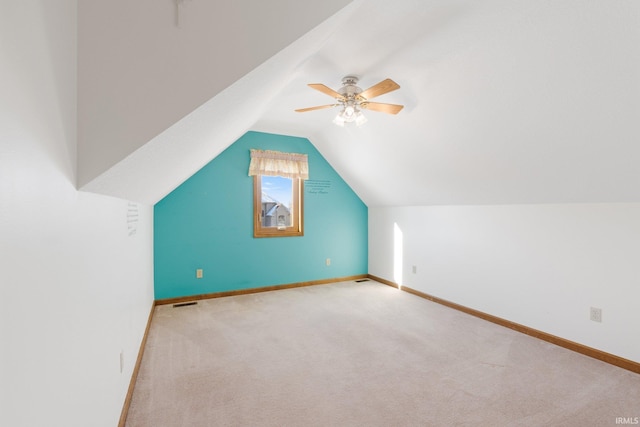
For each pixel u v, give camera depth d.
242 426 1.59
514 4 1.45
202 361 2.26
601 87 1.58
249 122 2.89
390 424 1.61
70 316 0.93
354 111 2.33
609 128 1.74
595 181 2.14
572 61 1.56
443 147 2.75
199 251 3.82
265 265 4.23
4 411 0.57
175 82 1.01
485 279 3.18
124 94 0.99
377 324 3.01
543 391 1.89
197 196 3.80
